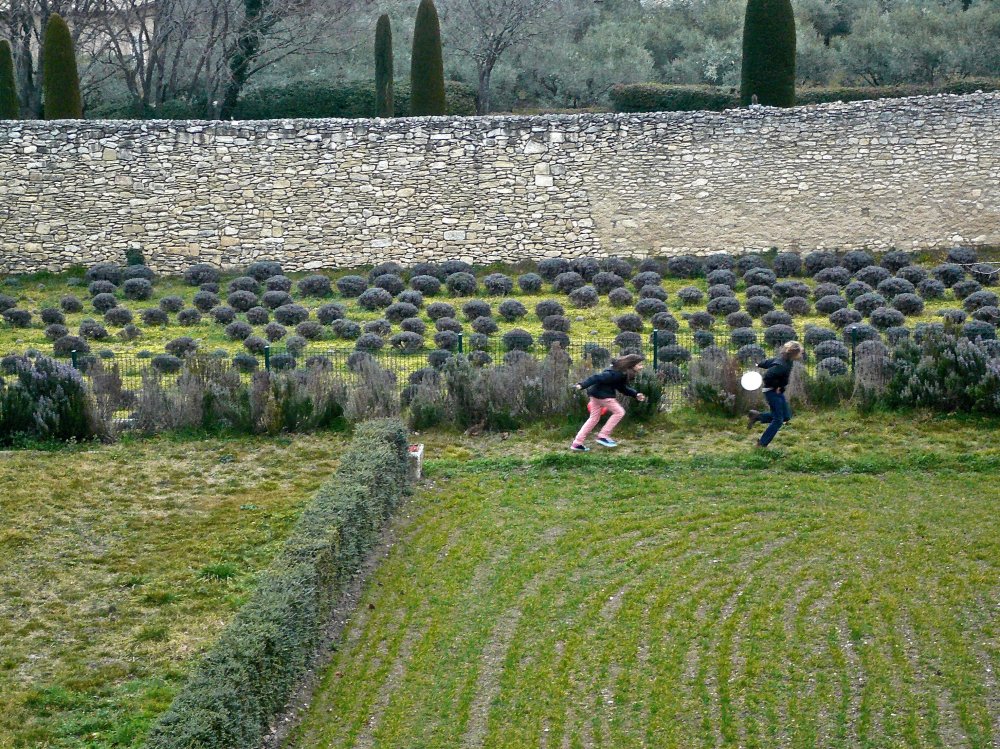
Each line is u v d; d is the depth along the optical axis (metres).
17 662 17.78
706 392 29.02
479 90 72.44
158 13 67.62
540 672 17.81
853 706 16.75
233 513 23.58
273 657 16.31
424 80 57.72
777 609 19.28
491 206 53.38
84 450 27.72
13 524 22.80
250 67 71.06
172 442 28.23
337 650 18.64
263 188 53.19
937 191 53.09
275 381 29.47
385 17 62.25
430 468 26.14
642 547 21.80
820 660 17.81
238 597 19.91
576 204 53.41
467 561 21.47
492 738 16.41
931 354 29.83
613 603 19.72
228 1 66.88
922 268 48.88
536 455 26.67
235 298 45.91
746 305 44.47
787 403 27.11
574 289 47.66
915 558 20.89
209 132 53.00
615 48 78.88
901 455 25.89
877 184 53.12
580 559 21.33
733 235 53.31
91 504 23.98
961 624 18.62
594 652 18.28
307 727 16.72
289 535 22.11
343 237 53.31
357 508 21.11
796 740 16.11
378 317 44.34
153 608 19.62
